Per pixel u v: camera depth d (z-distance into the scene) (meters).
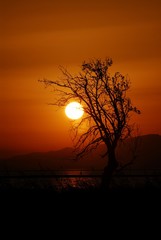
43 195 31.61
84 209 28.47
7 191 32.28
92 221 26.00
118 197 31.53
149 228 24.61
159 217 26.84
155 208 28.84
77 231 24.05
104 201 30.45
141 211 28.09
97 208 28.80
